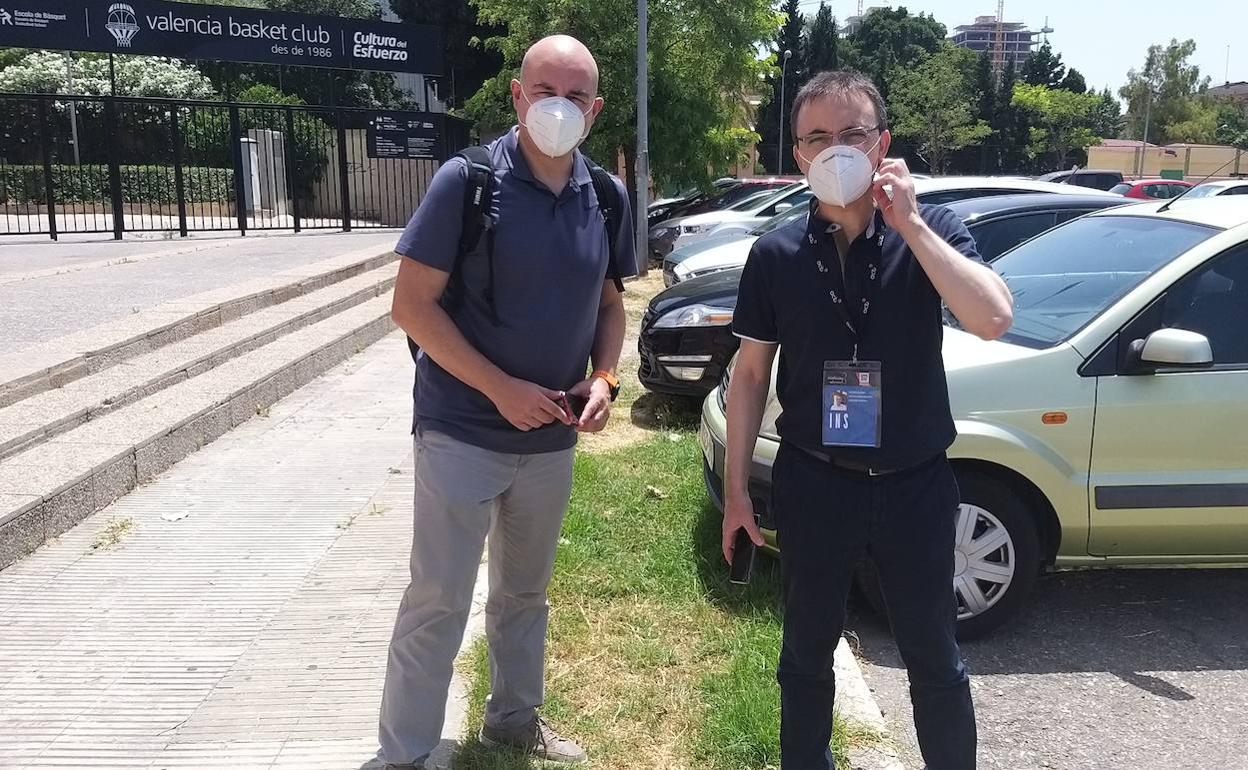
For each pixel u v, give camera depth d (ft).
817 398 7.61
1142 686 11.54
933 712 7.89
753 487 12.86
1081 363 12.21
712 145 55.11
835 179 6.83
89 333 21.49
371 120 56.34
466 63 103.96
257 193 64.18
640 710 10.03
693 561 13.65
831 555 7.73
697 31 52.70
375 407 22.21
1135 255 13.69
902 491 7.55
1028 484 12.34
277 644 11.08
